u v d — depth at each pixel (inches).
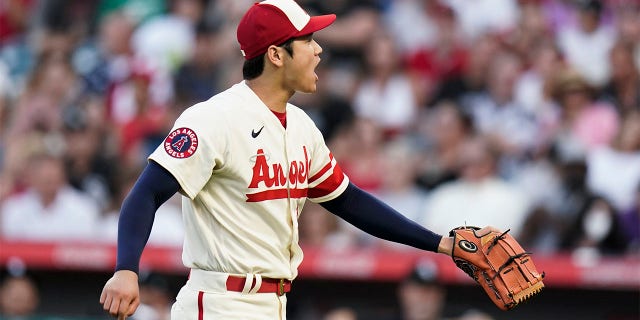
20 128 1504.7
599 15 1523.1
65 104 1549.0
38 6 1761.8
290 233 599.2
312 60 600.1
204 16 1675.7
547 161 1328.7
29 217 1334.9
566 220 1243.2
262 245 587.5
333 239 1262.3
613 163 1318.9
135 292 528.7
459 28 1565.0
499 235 636.7
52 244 1251.8
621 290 1232.8
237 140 579.5
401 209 1332.4
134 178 1384.1
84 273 1285.7
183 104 1525.6
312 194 635.5
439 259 1187.9
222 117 578.2
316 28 597.3
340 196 636.7
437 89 1497.3
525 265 629.0
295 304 1279.5
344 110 1457.9
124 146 1469.0
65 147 1448.1
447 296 1249.4
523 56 1494.8
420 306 1154.7
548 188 1294.3
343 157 1387.8
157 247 1224.2
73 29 1718.8
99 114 1529.3
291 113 615.5
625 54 1437.0
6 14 1776.6
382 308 1264.8
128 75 1573.6
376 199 645.9
